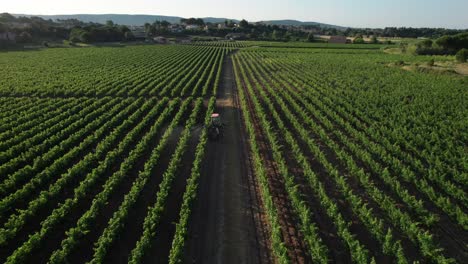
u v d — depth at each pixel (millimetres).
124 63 81375
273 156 26203
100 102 40656
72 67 72812
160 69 71875
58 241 16812
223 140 29938
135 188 19516
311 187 21844
